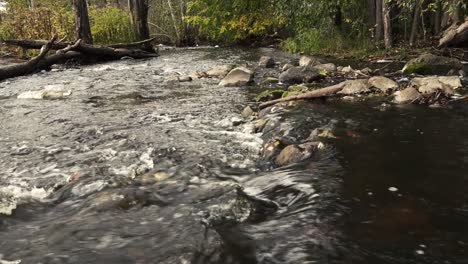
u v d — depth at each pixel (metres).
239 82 9.73
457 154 4.34
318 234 2.83
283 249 2.66
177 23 27.39
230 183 3.93
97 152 5.02
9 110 7.48
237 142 5.36
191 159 4.70
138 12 20.06
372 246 2.65
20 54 16.97
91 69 13.58
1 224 3.19
